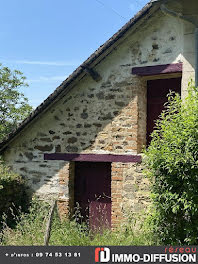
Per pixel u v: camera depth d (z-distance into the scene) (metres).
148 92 7.17
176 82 6.90
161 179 4.84
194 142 4.46
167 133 4.82
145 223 5.33
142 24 6.64
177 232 4.84
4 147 8.34
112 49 6.93
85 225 7.33
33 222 7.11
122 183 6.74
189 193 4.50
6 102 21.80
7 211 7.55
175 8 6.22
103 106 7.11
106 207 7.36
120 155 6.80
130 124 6.75
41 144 7.93
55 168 7.71
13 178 7.73
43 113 7.78
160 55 6.50
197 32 5.96
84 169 7.73
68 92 7.52
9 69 21.94
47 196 7.77
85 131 7.32
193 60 6.11
